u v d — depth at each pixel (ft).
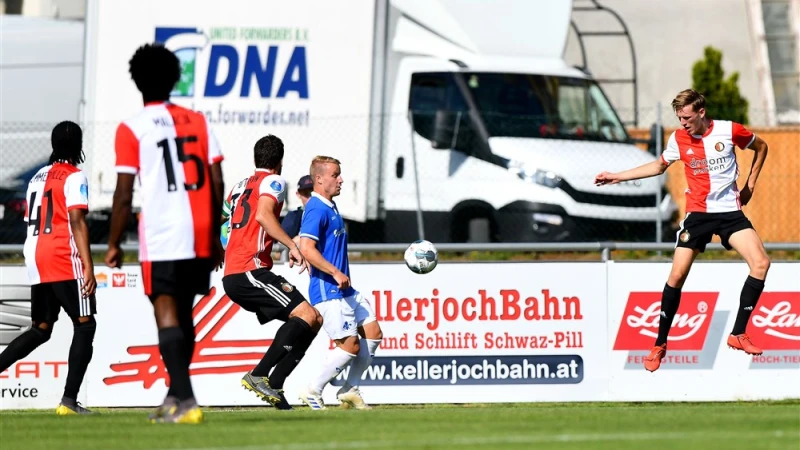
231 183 187.01
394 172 184.85
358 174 185.26
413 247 113.80
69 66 201.87
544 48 194.29
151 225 74.23
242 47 188.14
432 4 191.01
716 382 124.26
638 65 334.85
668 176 188.96
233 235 106.73
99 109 190.39
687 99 106.01
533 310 124.36
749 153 219.61
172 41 188.75
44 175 103.55
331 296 107.65
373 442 66.59
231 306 123.54
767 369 124.06
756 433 71.87
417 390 123.44
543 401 123.95
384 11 189.57
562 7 195.31
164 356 75.87
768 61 337.52
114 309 123.75
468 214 183.52
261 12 188.24
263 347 123.65
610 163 185.16
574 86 192.65
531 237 182.29
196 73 187.93
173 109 75.77
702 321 124.47
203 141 75.92
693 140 107.45
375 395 123.13
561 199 182.29
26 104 200.34
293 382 123.03
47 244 102.22
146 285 75.00
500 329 124.26
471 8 191.93
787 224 219.00
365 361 111.24
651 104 330.13
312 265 106.73
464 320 124.06
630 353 124.77
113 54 190.39
